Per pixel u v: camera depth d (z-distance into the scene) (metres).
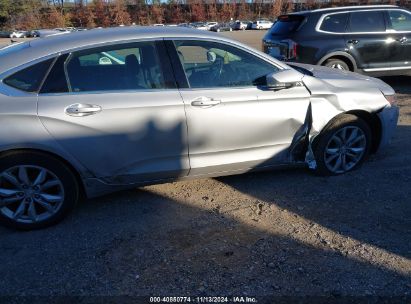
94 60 3.61
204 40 3.92
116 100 3.58
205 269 3.10
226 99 3.88
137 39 3.73
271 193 4.25
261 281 2.97
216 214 3.87
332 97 4.29
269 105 4.05
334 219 3.75
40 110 3.39
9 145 3.33
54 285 2.96
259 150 4.18
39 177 3.52
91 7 81.56
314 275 3.02
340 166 4.59
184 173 3.96
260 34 42.88
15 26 79.62
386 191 4.25
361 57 8.49
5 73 3.43
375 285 2.92
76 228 3.67
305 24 8.36
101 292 2.88
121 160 3.69
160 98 3.69
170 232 3.59
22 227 3.59
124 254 3.29
